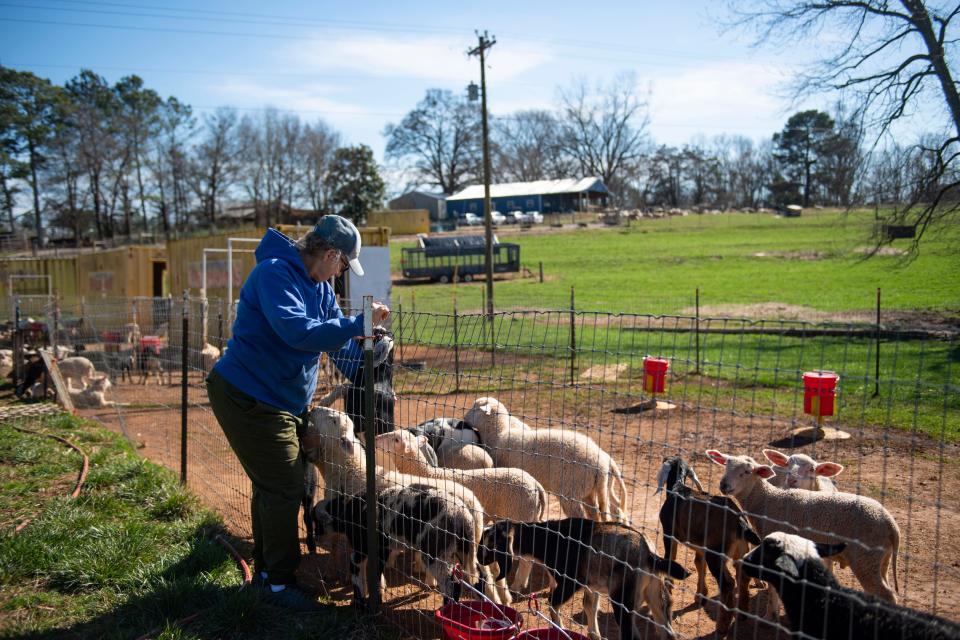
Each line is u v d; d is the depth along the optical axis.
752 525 5.29
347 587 5.52
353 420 6.10
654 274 40.69
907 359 14.68
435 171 99.31
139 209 81.19
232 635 4.44
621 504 6.50
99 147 72.75
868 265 37.12
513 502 5.65
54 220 76.50
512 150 106.75
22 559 5.38
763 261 43.38
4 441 9.13
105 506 6.75
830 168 26.03
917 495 7.03
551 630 4.07
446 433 6.85
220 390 4.76
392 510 4.88
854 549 4.72
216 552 5.57
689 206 102.56
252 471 4.90
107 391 14.16
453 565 4.72
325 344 4.39
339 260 4.79
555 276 42.81
